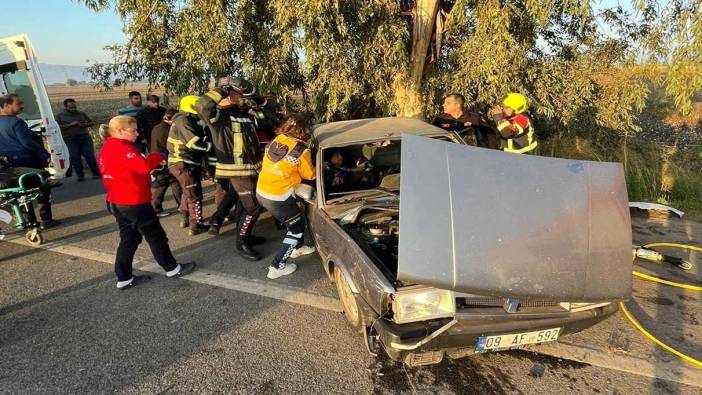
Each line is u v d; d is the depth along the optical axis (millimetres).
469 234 2215
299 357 2809
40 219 5934
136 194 3566
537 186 2359
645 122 10969
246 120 4301
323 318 3266
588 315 2410
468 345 2336
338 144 3674
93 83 7574
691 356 2713
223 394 2498
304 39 5605
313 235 3791
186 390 2543
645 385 2473
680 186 6148
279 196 3580
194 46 6105
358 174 3932
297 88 7645
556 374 2582
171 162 5012
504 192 2326
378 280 2379
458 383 2531
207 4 5883
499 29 5773
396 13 6191
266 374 2656
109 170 3488
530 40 6527
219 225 5148
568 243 2256
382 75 6562
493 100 6551
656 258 3898
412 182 2307
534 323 2328
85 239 5281
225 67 6785
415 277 2139
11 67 6094
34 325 3328
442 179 2330
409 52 6742
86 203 6859
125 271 3840
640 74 6172
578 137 7496
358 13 5590
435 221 2227
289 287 3783
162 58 7082
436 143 2461
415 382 2551
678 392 2416
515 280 2184
